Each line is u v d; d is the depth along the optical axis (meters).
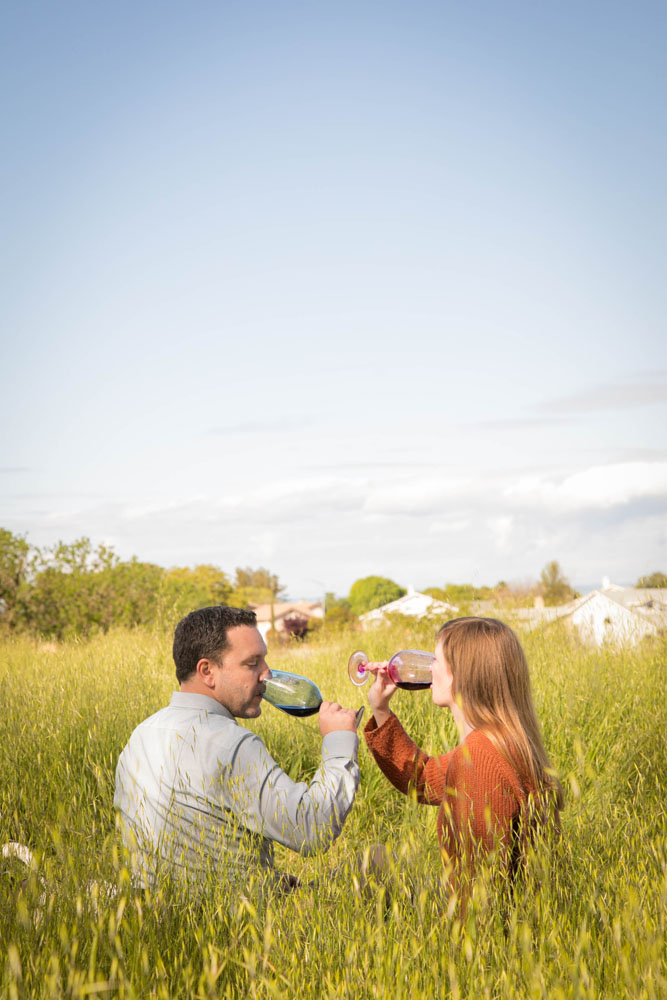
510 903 1.73
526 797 2.04
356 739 2.54
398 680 2.66
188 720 2.38
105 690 4.84
